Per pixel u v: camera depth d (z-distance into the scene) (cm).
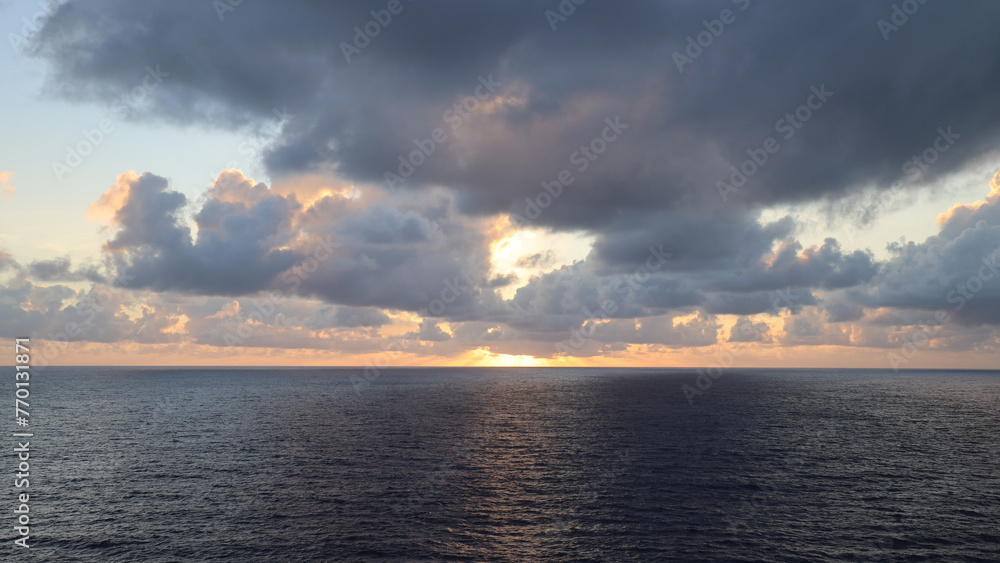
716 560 3225
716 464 5550
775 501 4291
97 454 6009
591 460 5734
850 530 3691
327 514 3947
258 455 5947
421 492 4497
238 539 3488
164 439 7019
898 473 5197
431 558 3225
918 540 3528
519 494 4453
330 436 7294
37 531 3619
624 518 3900
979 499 4372
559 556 3272
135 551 3306
